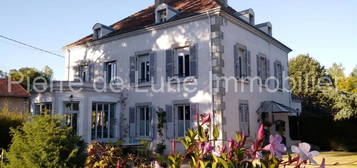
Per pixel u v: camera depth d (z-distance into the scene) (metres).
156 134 15.79
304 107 32.62
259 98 17.28
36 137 5.89
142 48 16.97
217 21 14.30
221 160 2.06
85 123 15.44
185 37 15.33
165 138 15.37
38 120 6.11
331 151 17.86
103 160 4.88
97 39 18.84
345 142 17.78
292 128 19.78
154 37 16.53
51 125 6.09
